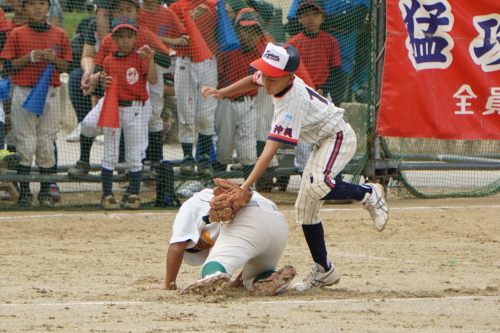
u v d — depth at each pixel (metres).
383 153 37.66
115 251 24.56
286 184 37.62
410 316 15.31
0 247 24.88
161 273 20.77
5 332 13.41
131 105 31.97
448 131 36.28
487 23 36.31
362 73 36.16
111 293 17.47
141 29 32.16
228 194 16.53
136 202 33.44
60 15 34.84
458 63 36.22
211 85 33.41
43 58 31.56
